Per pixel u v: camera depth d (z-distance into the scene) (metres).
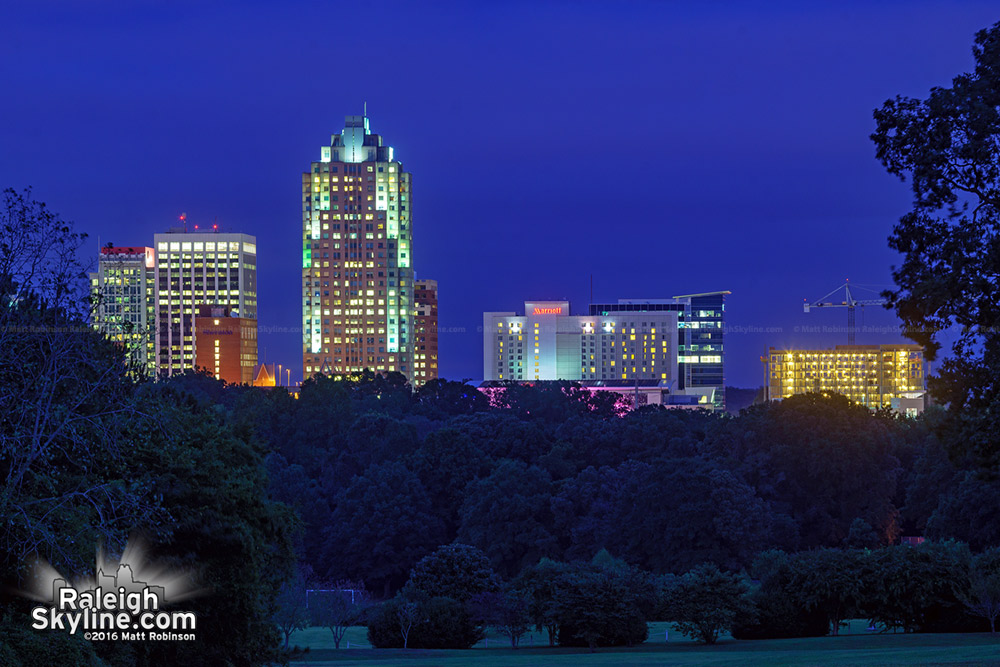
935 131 110.81
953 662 108.75
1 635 86.31
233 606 122.38
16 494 92.12
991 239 106.50
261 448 155.12
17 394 93.00
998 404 108.81
